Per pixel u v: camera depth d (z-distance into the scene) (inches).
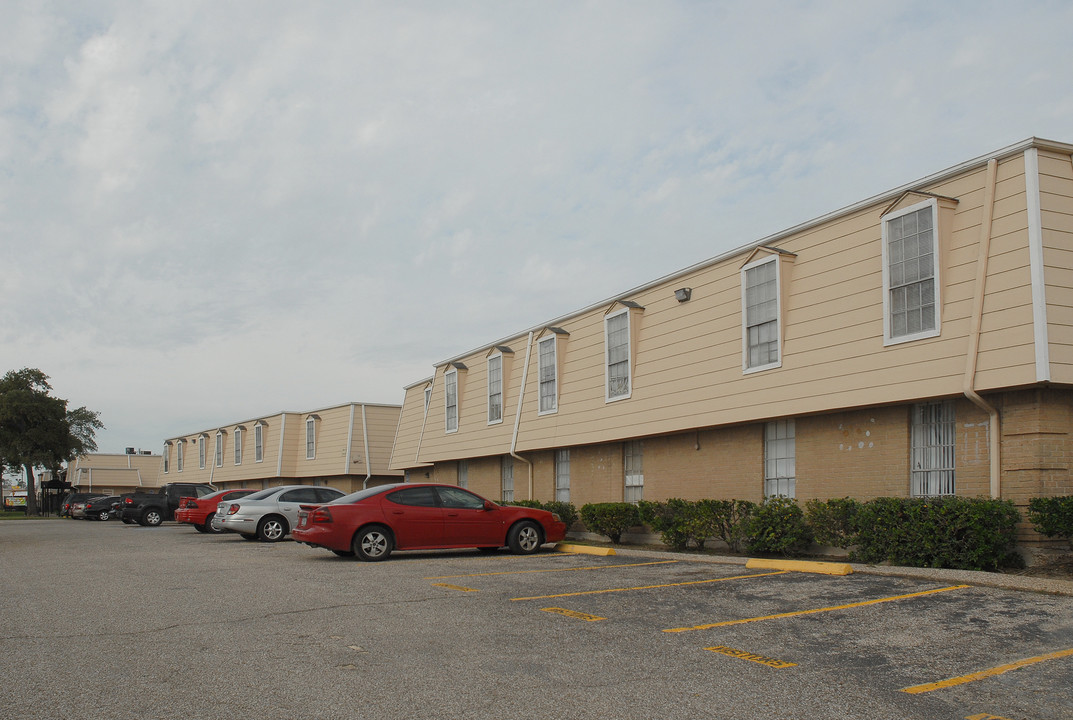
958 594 386.9
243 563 601.6
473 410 1071.6
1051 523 424.2
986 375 461.4
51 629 346.3
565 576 494.3
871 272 545.0
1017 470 459.5
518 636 321.4
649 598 406.3
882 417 540.7
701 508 643.5
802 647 298.7
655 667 272.8
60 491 2476.6
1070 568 427.5
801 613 358.3
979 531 446.6
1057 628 315.0
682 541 667.4
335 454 1555.1
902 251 526.0
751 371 631.2
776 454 629.9
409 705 233.6
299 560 619.2
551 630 332.2
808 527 566.9
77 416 2795.3
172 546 803.4
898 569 461.7
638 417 753.6
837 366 558.3
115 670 274.4
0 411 2439.7
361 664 279.3
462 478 1117.7
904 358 512.1
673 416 709.9
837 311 565.9
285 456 1684.3
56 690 250.7
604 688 249.3
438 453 1139.3
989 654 283.6
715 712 226.7
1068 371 440.5
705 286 697.0
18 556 703.1
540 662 280.4
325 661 283.7
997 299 465.7
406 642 312.2
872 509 506.0
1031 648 290.0
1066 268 455.2
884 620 338.6
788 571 495.8
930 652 288.4
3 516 2255.2
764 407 612.4
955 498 472.7
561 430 869.8
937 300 496.4
